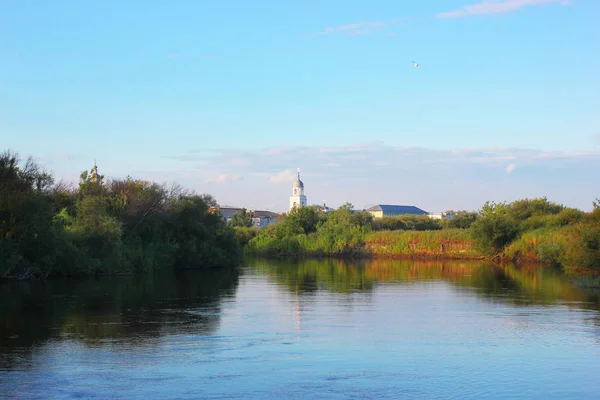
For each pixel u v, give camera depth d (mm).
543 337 20672
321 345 19109
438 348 18719
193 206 69938
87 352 17688
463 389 14125
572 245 48375
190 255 66000
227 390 13875
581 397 13570
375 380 14844
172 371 15523
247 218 183625
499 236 83812
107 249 53875
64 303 30047
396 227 142125
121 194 63656
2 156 46188
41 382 14336
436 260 88938
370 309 28234
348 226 107000
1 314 25703
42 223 46344
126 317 25016
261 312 26938
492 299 32812
